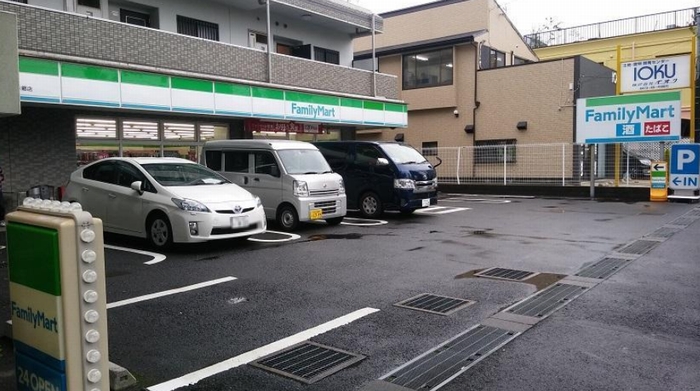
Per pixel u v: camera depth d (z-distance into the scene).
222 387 3.80
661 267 7.27
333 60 21.12
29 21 10.99
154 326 5.07
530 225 11.46
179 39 13.80
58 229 2.65
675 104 15.71
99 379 2.77
